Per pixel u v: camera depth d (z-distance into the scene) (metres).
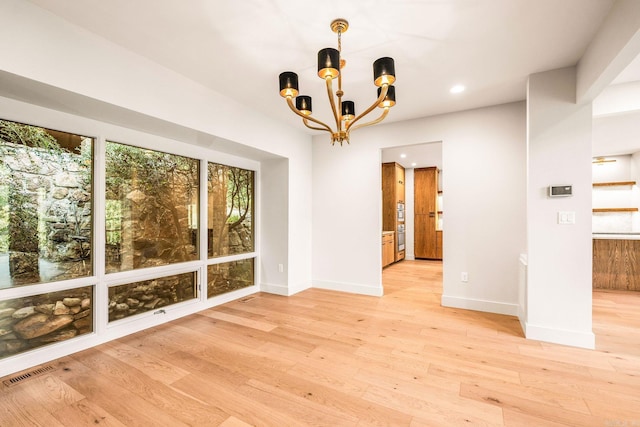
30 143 2.20
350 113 2.73
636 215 5.21
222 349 2.46
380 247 4.12
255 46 2.25
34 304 2.22
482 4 1.78
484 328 2.90
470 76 2.70
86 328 2.50
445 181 3.63
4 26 1.68
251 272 4.31
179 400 1.79
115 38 2.15
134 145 2.81
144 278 2.90
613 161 5.43
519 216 3.26
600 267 4.57
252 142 3.49
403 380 1.99
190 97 2.78
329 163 4.49
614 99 2.82
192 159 3.43
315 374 2.07
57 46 1.90
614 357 2.30
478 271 3.45
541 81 2.61
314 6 1.81
